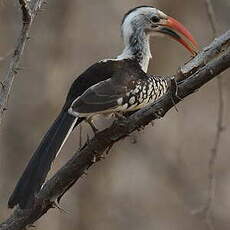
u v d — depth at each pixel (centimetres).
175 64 1558
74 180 710
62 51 1460
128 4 1534
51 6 1455
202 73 667
